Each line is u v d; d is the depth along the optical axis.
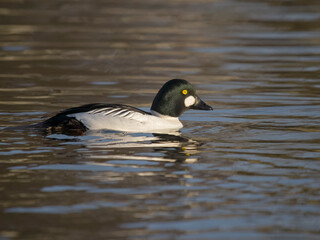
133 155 10.75
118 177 9.33
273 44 27.53
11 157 10.45
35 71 21.30
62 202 8.16
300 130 13.19
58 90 18.09
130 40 28.23
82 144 11.52
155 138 12.26
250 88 18.69
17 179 9.16
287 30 31.20
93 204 8.12
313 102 16.45
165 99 13.70
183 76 20.88
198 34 29.91
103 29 30.92
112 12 36.69
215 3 41.09
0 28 30.44
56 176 9.34
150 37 28.97
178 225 7.46
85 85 19.06
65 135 12.27
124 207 8.01
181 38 28.81
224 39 28.69
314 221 7.60
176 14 36.19
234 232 7.27
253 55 25.00
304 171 9.81
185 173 9.62
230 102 16.66
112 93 17.86
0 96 16.94
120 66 22.67
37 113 14.65
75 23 32.47
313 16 35.38
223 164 10.24
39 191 8.61
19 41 27.39
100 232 7.21
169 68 22.34
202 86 19.11
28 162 10.12
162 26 32.03
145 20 33.81
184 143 11.84
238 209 8.00
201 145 11.69
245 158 10.67
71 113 12.84
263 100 16.84
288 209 8.01
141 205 8.10
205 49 26.38
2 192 8.55
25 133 12.30
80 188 8.77
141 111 13.27
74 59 23.83
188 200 8.32
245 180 9.28
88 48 26.23
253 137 12.48
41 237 7.07
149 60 23.92
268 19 34.38
